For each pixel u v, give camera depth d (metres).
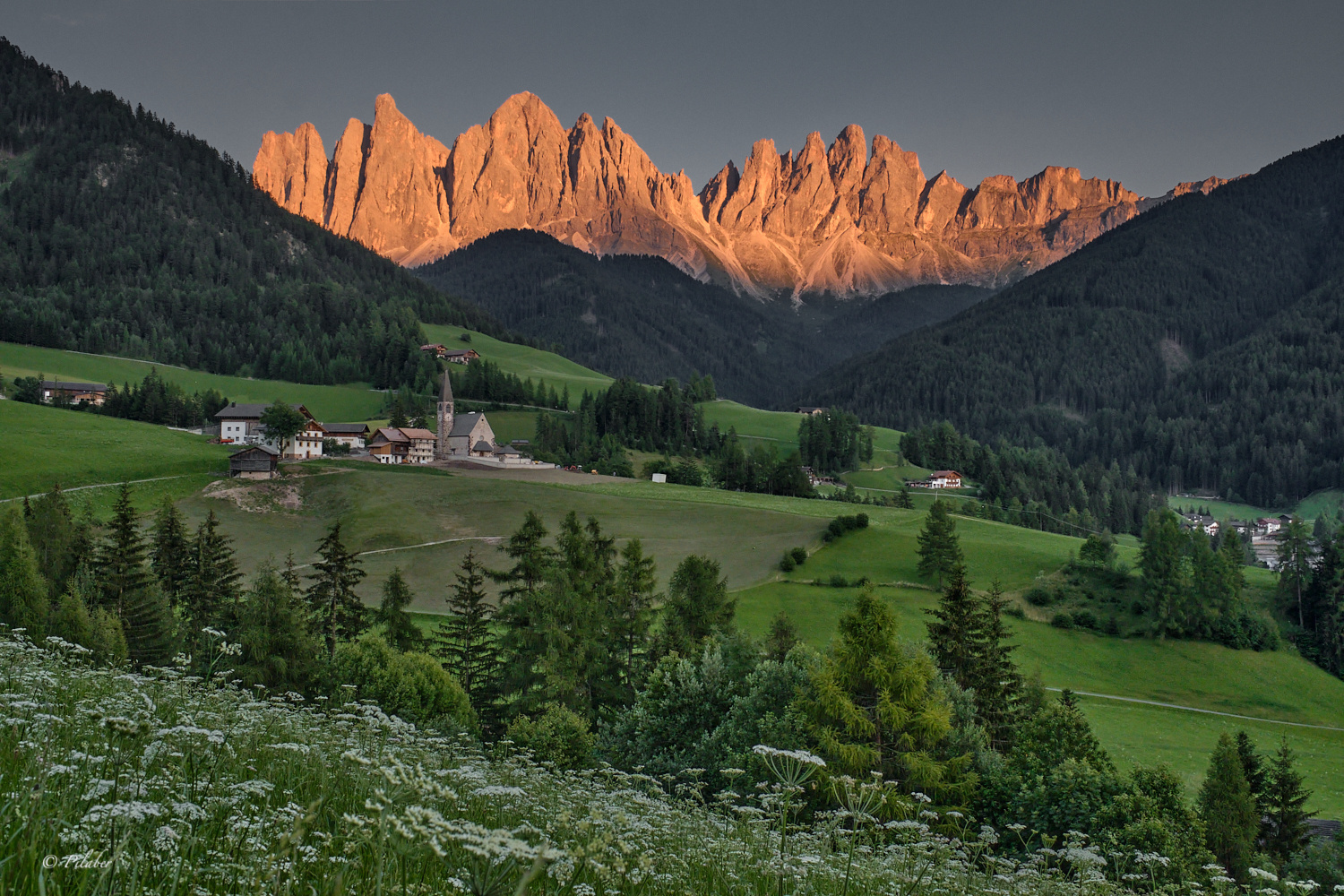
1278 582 105.38
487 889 4.13
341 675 41.09
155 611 53.56
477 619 57.62
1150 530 94.19
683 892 7.69
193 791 6.32
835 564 103.12
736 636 46.97
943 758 34.88
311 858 4.77
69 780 5.72
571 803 12.20
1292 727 75.38
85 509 100.25
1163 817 30.14
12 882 3.59
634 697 52.78
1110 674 83.25
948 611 55.72
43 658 13.23
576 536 57.44
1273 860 37.28
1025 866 14.05
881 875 10.52
